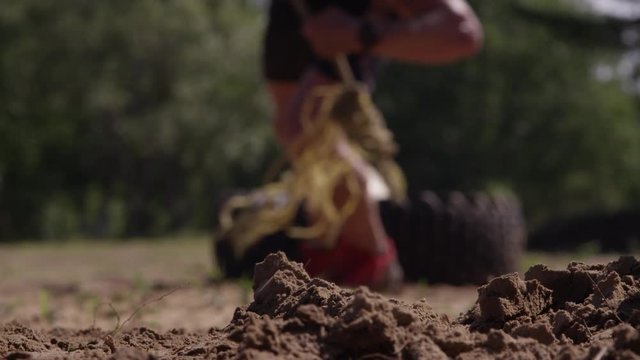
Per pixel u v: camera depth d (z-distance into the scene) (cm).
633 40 2381
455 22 773
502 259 914
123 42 3550
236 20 3791
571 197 4497
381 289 783
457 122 4125
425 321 295
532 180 4325
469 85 4116
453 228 889
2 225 3812
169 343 328
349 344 257
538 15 2439
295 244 851
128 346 327
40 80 3600
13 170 3834
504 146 4184
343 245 781
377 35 768
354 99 777
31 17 3575
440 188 4147
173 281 895
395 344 257
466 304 653
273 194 858
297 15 805
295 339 264
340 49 778
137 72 3606
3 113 3650
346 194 772
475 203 903
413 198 918
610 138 4347
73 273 1074
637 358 241
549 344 276
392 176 897
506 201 945
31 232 3828
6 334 354
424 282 886
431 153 4159
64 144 3838
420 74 4084
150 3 3566
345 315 262
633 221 2136
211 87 3628
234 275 873
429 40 767
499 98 4159
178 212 4012
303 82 801
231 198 912
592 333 290
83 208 3862
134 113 3669
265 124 3772
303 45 805
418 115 4125
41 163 3875
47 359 293
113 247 1892
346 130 781
